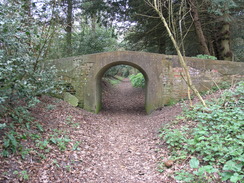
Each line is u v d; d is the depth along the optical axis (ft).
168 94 26.58
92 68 26.63
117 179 11.43
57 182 10.23
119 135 19.39
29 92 14.03
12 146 11.37
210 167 8.82
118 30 39.27
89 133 18.13
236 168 8.62
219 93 23.16
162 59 26.45
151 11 33.40
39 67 16.72
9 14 12.23
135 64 26.50
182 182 10.11
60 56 32.27
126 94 50.49
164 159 12.98
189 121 17.15
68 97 27.02
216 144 11.73
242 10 32.50
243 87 20.11
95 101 26.84
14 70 11.94
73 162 12.50
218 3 24.25
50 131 15.58
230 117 14.88
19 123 14.28
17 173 9.85
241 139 11.71
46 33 17.01
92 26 44.27
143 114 29.07
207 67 26.71
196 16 30.63
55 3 17.49
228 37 34.55
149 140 17.06
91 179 11.18
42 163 11.39
